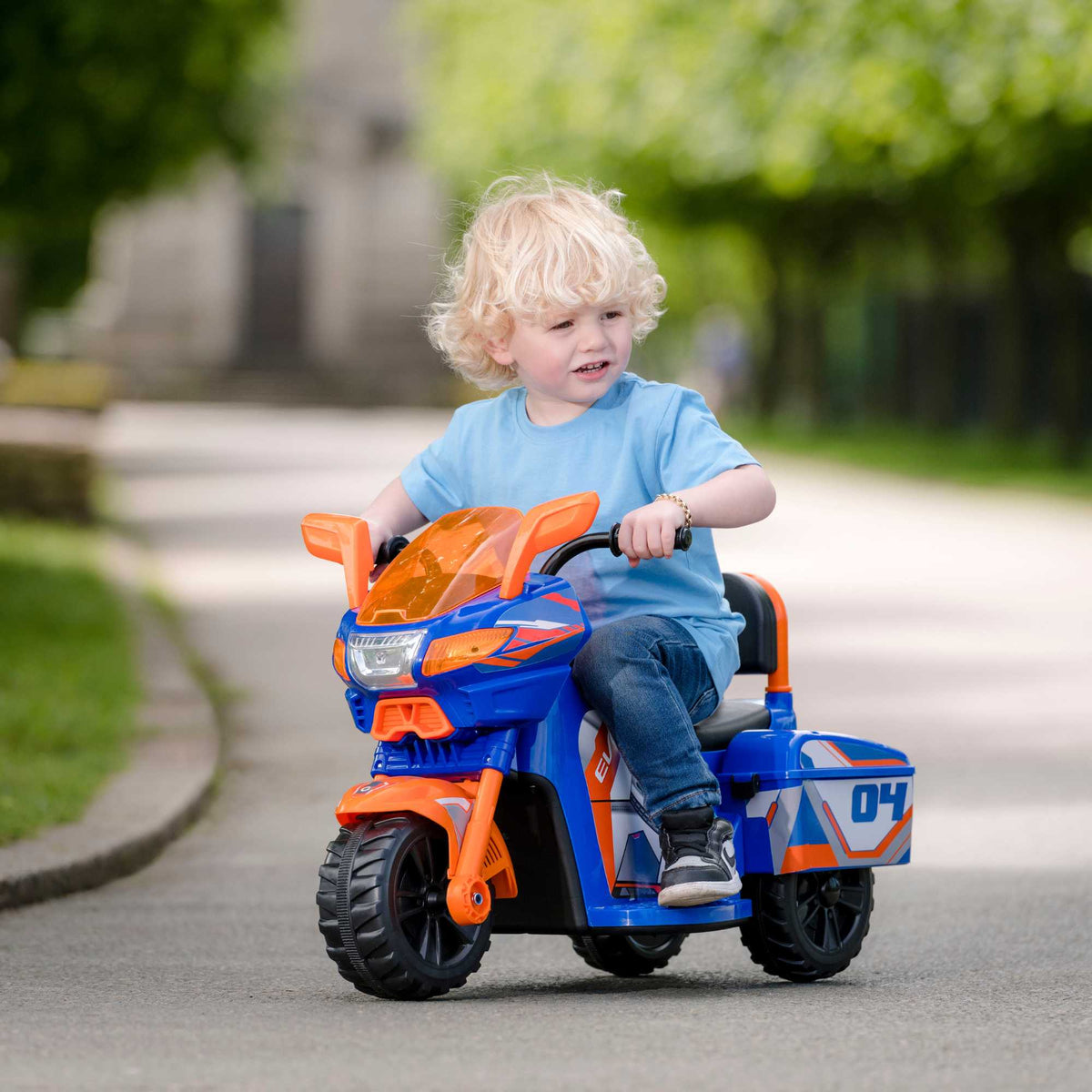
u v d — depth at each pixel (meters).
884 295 92.12
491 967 11.01
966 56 45.84
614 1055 8.17
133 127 49.03
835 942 10.51
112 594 30.36
